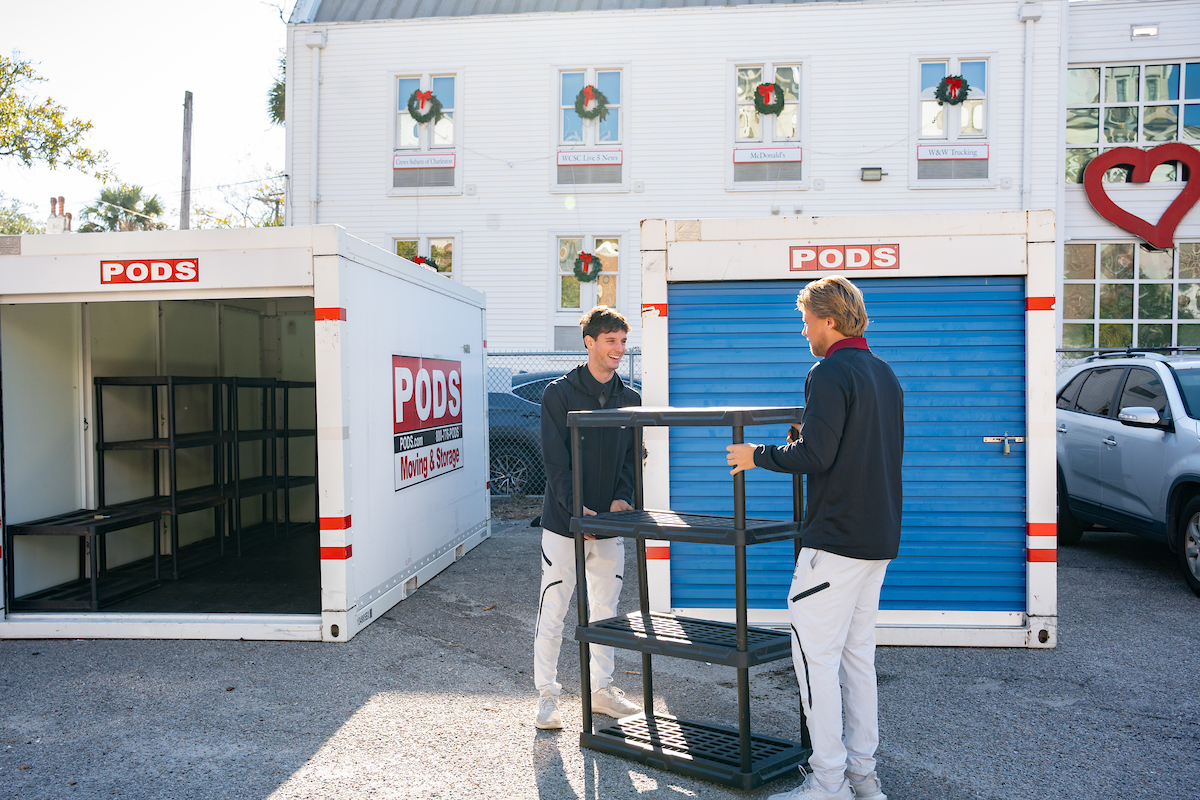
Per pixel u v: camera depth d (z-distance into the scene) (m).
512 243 15.22
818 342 3.05
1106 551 7.72
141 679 4.36
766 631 3.36
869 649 2.97
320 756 3.44
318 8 15.98
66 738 3.62
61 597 5.47
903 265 5.01
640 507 3.74
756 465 2.97
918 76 14.50
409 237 15.38
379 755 3.45
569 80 15.16
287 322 8.69
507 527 8.88
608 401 3.74
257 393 8.59
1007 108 14.41
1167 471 6.23
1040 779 3.25
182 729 3.72
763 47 14.71
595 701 3.84
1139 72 15.45
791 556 5.02
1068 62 15.52
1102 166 15.23
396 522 5.78
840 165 14.65
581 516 3.48
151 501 6.44
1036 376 4.91
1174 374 6.61
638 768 3.33
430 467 6.51
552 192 15.09
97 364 6.03
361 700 4.06
